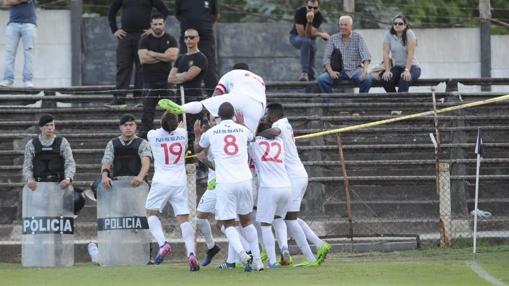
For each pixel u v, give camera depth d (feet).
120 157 161.99
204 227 148.66
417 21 291.58
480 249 169.89
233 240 139.03
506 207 192.54
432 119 200.64
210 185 146.51
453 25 274.98
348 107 202.49
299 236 148.25
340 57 204.03
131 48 200.64
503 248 170.71
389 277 130.41
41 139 162.71
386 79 205.36
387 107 202.69
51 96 204.03
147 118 186.50
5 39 219.82
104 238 161.38
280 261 147.23
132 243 161.17
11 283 130.62
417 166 195.42
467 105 170.71
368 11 277.64
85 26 230.27
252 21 290.56
